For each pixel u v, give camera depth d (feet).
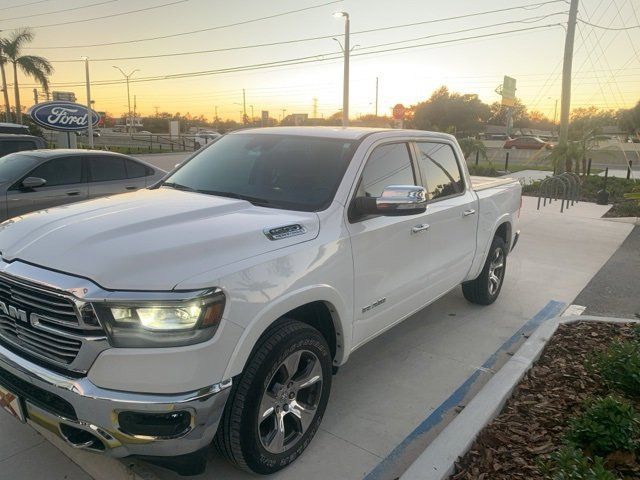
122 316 8.14
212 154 14.80
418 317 19.40
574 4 70.79
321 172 12.57
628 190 55.57
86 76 125.90
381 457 11.19
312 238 10.78
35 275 8.70
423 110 242.37
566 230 36.91
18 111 129.49
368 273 12.29
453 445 10.44
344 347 11.91
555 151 67.15
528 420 11.64
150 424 8.34
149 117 338.13
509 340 17.46
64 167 28.37
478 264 18.70
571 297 22.20
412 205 11.39
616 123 203.72
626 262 28.27
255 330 9.18
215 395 8.65
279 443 10.23
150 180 31.99
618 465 9.84
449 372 15.11
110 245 8.97
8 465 10.55
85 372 8.34
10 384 9.39
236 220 10.53
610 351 13.46
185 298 8.27
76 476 10.32
